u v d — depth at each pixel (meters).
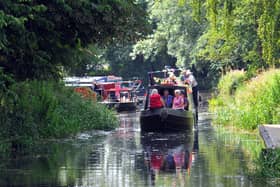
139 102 55.84
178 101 32.66
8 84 21.36
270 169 16.73
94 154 21.89
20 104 24.89
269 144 19.08
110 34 22.52
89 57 32.28
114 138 27.89
